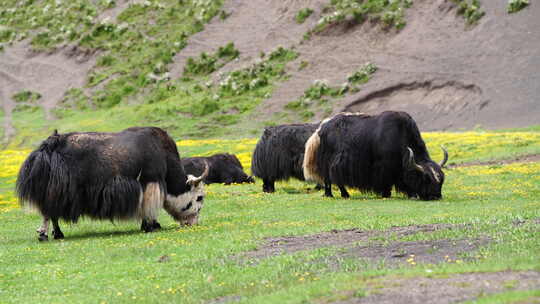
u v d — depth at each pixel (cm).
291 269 2439
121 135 3616
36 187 3394
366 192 4997
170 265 2723
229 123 18462
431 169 4625
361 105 17975
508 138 9444
